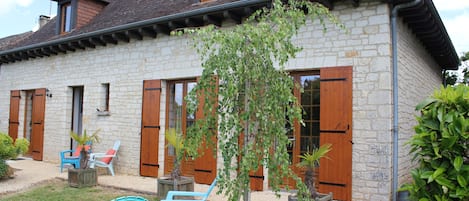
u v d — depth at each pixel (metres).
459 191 2.33
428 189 2.54
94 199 5.61
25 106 10.88
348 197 5.29
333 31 5.62
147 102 7.65
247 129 3.35
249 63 3.27
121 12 9.39
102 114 8.39
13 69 11.16
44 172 7.91
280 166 3.35
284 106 3.34
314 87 5.88
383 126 5.14
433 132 2.50
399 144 5.43
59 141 9.48
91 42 8.38
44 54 9.85
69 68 9.38
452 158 2.42
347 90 5.41
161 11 8.00
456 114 2.44
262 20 3.55
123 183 6.77
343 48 5.52
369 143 5.22
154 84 7.56
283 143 3.21
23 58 10.62
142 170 7.63
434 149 2.44
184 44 7.20
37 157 9.96
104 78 8.51
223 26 6.77
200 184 6.76
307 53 5.81
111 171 7.72
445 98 2.57
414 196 2.59
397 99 5.27
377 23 5.28
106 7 10.49
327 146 4.63
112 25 8.54
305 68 5.80
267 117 3.26
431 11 5.59
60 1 10.31
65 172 7.93
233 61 3.25
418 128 2.61
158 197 5.51
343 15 5.57
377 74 5.22
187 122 7.23
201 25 6.95
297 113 3.27
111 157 7.73
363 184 5.23
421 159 2.67
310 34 5.82
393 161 5.15
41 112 9.98
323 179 5.50
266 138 3.25
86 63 8.95
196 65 7.00
